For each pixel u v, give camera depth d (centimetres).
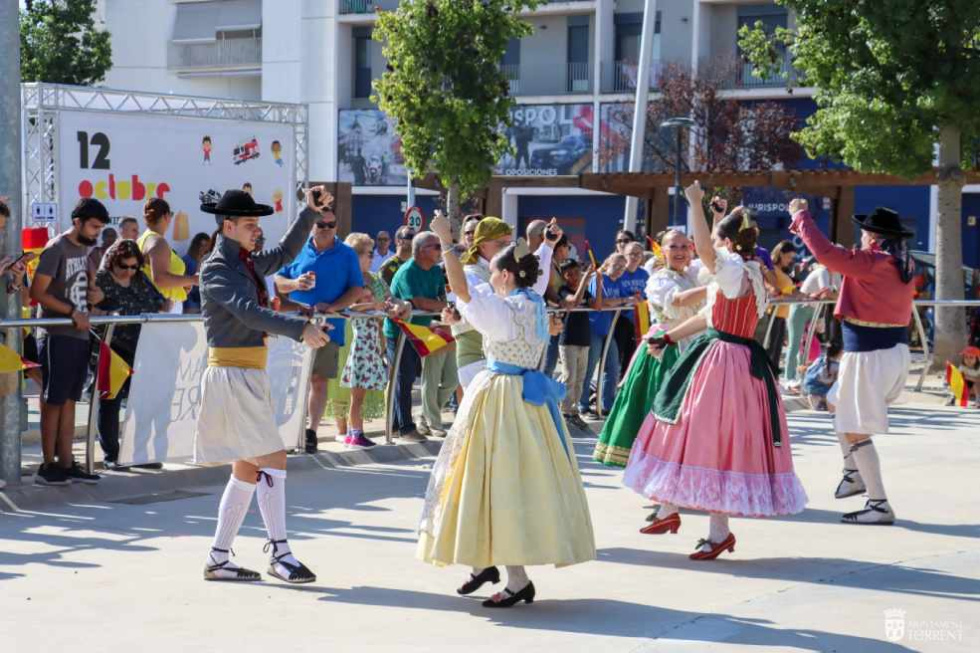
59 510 864
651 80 4141
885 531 843
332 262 1071
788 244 1531
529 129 4266
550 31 4369
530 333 636
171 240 2003
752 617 623
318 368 1081
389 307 1088
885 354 866
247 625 598
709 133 3812
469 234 1154
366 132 4547
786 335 1680
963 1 1766
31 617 608
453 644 570
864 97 1847
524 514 617
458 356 1050
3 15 877
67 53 3588
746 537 820
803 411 1524
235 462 683
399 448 1128
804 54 1925
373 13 4566
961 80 1784
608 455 871
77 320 878
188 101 2100
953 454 1169
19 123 891
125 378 920
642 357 869
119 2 5041
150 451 959
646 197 2464
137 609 624
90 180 1898
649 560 749
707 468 734
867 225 870
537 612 630
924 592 679
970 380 1549
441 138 2775
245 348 673
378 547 769
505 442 620
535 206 4391
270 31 4728
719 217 929
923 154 1862
